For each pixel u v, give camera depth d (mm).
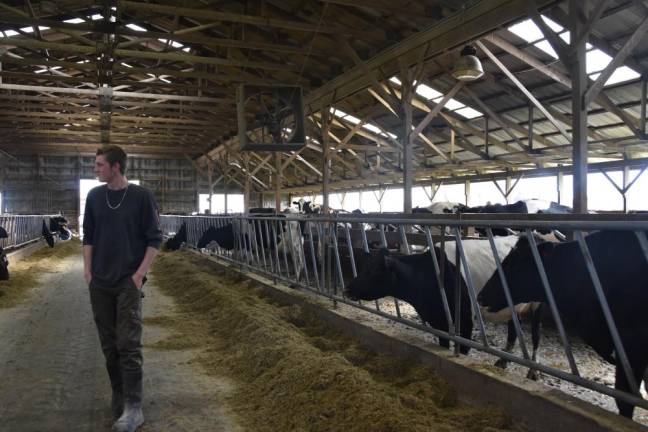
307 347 4020
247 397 3457
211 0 11516
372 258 4383
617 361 2760
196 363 4258
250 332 4750
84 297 7645
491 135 15367
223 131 22016
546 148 13797
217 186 32281
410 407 2967
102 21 10258
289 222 6520
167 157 30062
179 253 13859
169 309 6527
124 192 3098
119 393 3184
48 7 11500
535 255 2861
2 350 4707
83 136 24609
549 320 5582
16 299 7371
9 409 3330
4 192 28453
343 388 3111
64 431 3010
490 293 3643
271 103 14984
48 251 15438
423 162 19281
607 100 10367
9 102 18516
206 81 17047
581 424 2420
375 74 11516
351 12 10672
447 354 3469
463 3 8734
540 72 11062
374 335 4227
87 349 4746
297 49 11391
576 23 6469
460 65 8375
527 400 2721
